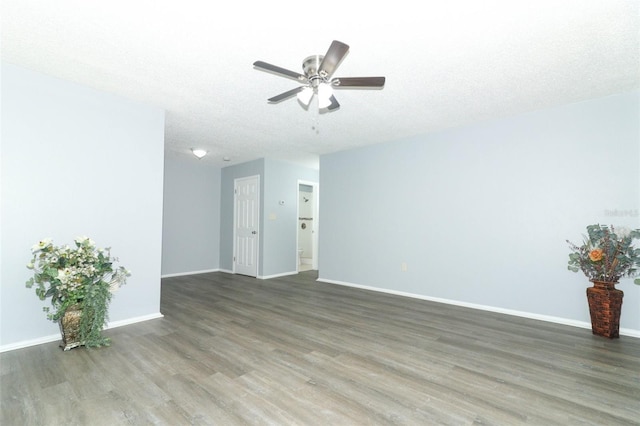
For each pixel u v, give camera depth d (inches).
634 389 78.7
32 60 98.3
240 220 259.4
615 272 114.1
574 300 128.5
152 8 73.9
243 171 258.5
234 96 124.7
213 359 94.3
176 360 93.5
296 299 171.0
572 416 67.9
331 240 221.1
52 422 64.6
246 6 73.0
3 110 99.7
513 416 67.7
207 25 80.2
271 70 84.5
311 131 170.7
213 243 274.8
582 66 99.3
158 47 90.5
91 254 104.4
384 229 191.6
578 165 128.6
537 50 90.4
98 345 102.8
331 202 221.8
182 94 122.7
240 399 73.3
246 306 155.7
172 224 247.0
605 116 123.1
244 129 167.6
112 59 97.3
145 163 132.6
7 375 83.5
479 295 153.0
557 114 133.4
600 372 87.5
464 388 79.0
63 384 79.2
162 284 212.4
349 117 147.6
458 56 93.7
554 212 133.6
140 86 116.0
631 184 117.8
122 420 65.4
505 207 146.3
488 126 152.1
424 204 173.9
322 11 74.4
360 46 88.6
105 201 121.0
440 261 167.0
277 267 248.1
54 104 109.3
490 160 151.1
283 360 94.1
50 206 108.2
